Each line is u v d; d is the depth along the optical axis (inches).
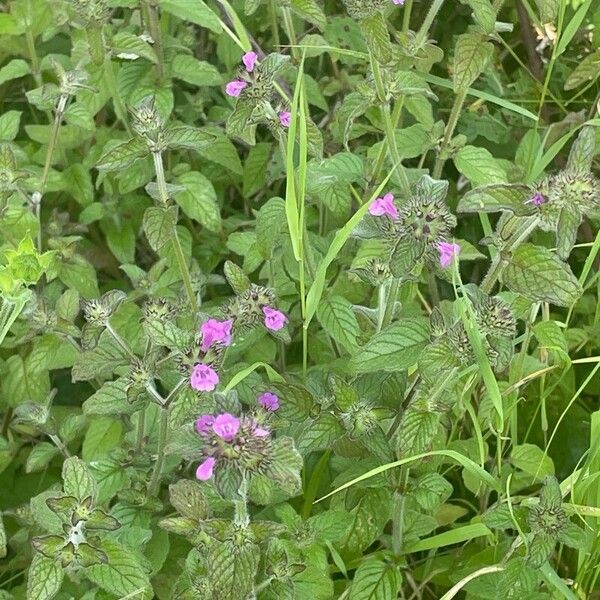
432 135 19.1
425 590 18.4
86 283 20.0
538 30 25.0
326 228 21.8
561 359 18.4
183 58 21.0
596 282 22.4
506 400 17.8
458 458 14.5
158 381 20.1
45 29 23.1
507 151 25.5
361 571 15.6
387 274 15.2
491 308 13.2
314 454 18.0
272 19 22.7
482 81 25.4
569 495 18.2
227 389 13.8
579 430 20.6
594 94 25.4
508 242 13.2
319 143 16.5
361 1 15.4
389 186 18.4
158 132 15.4
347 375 17.3
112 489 15.7
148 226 15.8
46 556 13.1
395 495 15.8
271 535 12.8
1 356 21.5
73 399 21.8
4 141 21.6
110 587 13.4
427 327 13.6
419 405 14.1
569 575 18.0
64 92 19.6
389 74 16.9
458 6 25.8
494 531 17.6
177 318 17.2
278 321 14.8
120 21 24.1
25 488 20.0
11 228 19.8
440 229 13.0
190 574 13.9
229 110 23.6
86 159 22.7
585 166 12.7
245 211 24.7
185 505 13.1
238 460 11.9
